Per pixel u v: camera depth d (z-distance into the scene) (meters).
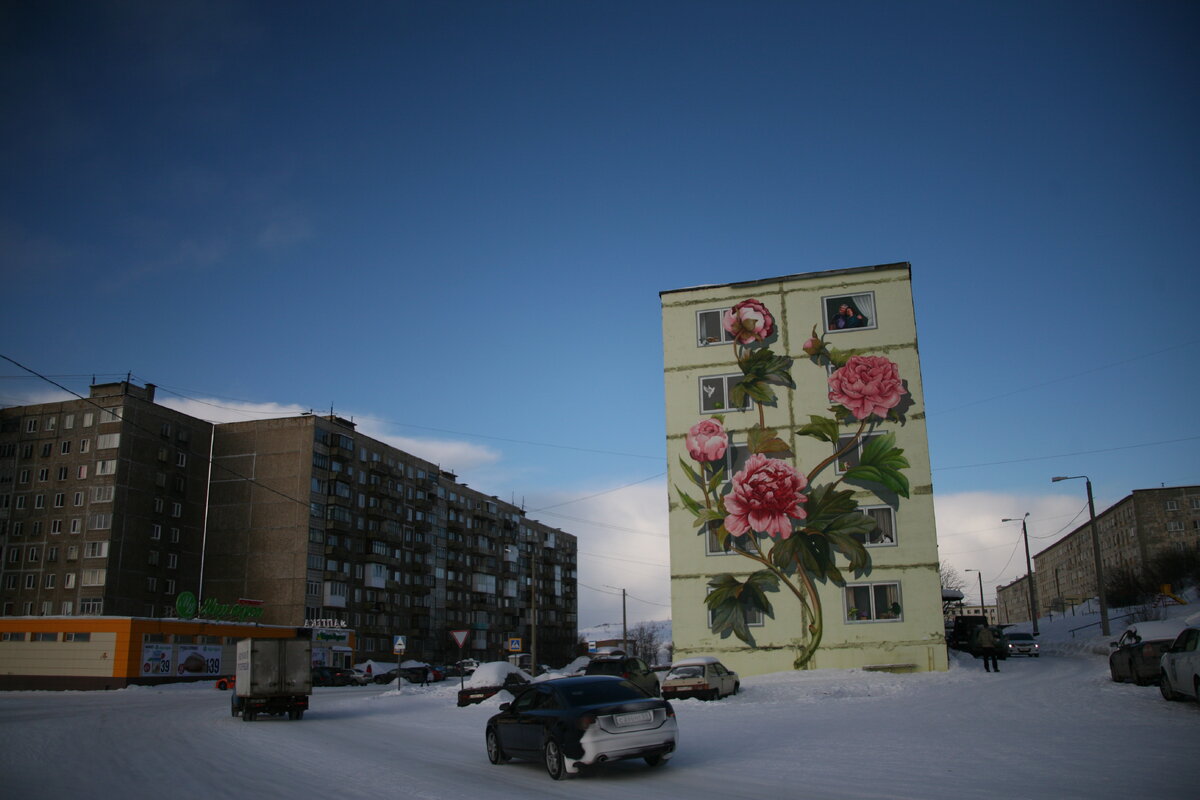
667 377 38.81
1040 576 136.88
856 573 34.91
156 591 76.50
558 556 133.50
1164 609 53.19
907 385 36.22
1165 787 9.75
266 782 12.44
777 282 38.50
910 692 26.98
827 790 10.39
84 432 76.25
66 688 55.19
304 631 72.69
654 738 12.55
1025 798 9.37
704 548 36.75
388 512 90.94
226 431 83.94
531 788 11.56
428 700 35.59
